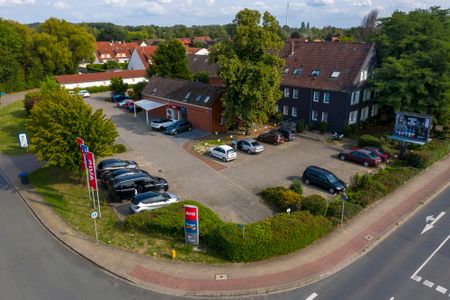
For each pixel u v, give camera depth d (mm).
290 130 40344
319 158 34719
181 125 42375
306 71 45188
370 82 40094
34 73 78938
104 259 18828
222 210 24438
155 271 17969
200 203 23750
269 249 18891
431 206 25453
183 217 20938
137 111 53281
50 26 83812
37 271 18047
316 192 27484
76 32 86062
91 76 72062
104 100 62156
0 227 22328
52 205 24906
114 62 97312
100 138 26438
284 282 17328
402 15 44344
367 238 21266
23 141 37719
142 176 26188
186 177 29938
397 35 43531
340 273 18172
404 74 36406
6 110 56031
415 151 33906
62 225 22250
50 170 31297
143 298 16219
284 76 46406
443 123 40344
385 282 17484
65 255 19344
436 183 29250
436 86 35750
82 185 28094
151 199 23391
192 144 38250
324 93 42406
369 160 32344
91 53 88750
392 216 23859
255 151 35344
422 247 20500
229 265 18578
